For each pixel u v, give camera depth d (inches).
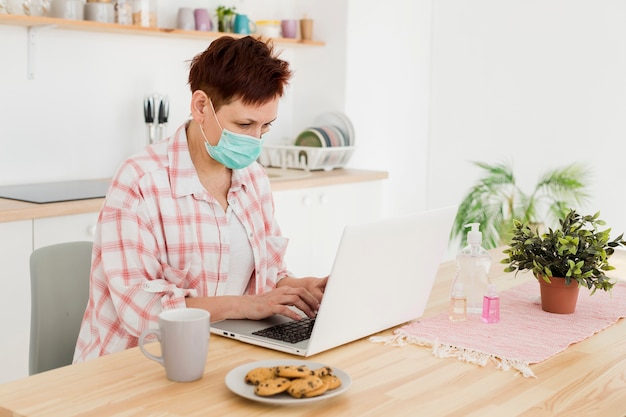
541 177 172.2
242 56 65.6
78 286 75.4
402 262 63.3
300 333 61.5
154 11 140.6
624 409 48.9
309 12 172.9
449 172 187.0
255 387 48.8
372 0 172.4
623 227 161.8
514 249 72.9
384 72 177.9
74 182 134.9
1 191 121.4
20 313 108.7
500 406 48.8
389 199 182.2
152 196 68.4
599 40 162.6
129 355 57.2
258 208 76.2
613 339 64.2
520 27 172.9
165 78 151.3
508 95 175.8
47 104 133.0
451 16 183.0
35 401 47.9
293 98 177.0
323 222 152.9
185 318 53.2
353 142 166.6
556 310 71.2
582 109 165.6
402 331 64.5
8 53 126.9
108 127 142.4
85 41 137.3
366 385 51.9
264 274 75.9
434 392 51.0
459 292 67.9
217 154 68.6
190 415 46.0
